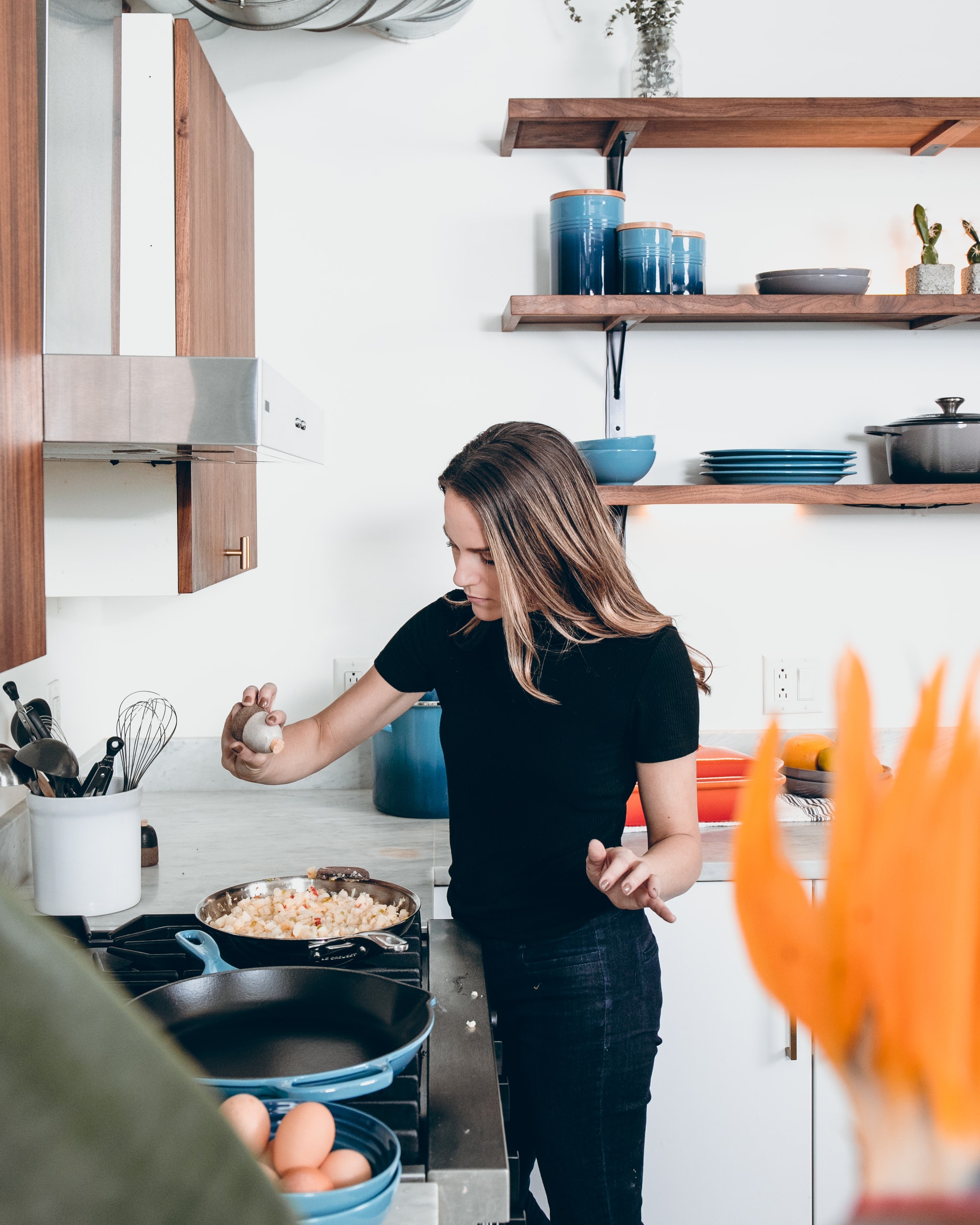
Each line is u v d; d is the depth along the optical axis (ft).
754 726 7.31
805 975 0.45
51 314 4.25
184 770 7.16
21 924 0.40
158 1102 0.42
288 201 7.02
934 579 7.32
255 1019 3.13
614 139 6.71
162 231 4.59
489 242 7.08
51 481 5.12
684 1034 5.63
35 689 5.64
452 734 4.42
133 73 4.57
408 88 7.01
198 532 5.26
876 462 7.29
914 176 7.20
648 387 7.18
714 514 7.23
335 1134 2.36
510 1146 4.27
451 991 3.87
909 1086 0.41
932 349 7.25
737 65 7.08
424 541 7.15
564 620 4.18
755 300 6.50
